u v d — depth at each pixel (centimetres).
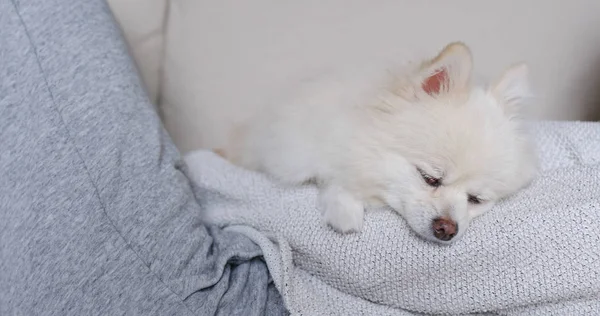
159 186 68
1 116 66
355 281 69
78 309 62
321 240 69
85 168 65
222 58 82
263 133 76
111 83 69
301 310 67
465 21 83
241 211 74
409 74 71
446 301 68
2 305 63
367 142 70
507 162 70
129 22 84
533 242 66
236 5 82
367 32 82
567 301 66
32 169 65
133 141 68
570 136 75
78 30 70
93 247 64
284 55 82
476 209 72
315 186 74
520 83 73
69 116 66
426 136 69
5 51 68
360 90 72
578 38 84
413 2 82
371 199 72
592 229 66
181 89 83
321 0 82
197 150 81
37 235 63
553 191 71
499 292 67
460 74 70
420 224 68
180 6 83
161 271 65
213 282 67
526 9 83
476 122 69
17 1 70
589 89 85
